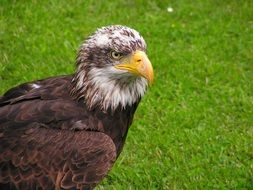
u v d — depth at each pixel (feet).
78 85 34.04
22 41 52.21
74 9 55.72
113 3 56.95
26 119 32.53
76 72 34.24
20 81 48.80
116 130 34.32
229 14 56.75
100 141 32.71
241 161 42.73
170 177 41.32
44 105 33.09
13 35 52.80
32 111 32.78
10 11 54.80
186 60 51.37
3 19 54.13
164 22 55.57
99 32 34.06
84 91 33.86
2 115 32.71
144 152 43.16
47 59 50.75
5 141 31.96
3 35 52.70
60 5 56.13
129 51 33.53
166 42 53.42
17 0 55.98
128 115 34.86
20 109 32.83
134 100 34.73
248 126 45.57
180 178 41.24
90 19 55.16
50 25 54.03
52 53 51.34
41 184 31.81
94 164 32.27
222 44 53.31
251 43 53.62
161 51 52.08
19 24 53.93
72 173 32.07
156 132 44.57
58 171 31.96
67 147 32.17
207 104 47.14
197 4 57.67
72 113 33.14
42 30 53.52
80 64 33.96
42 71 49.60
